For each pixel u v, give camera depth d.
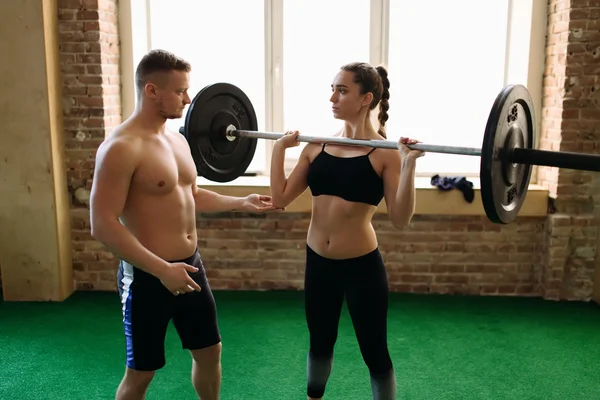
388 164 2.13
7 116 3.82
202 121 2.53
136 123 2.07
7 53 3.74
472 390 2.91
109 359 3.21
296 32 4.36
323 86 4.41
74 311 3.88
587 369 3.12
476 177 4.38
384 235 4.21
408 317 3.80
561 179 3.93
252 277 4.32
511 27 4.24
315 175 2.22
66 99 3.97
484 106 4.36
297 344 3.40
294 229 4.23
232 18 4.38
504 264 4.19
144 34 4.41
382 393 2.24
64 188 4.07
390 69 4.35
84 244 4.20
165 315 2.13
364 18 4.30
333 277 2.21
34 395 2.84
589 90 3.81
